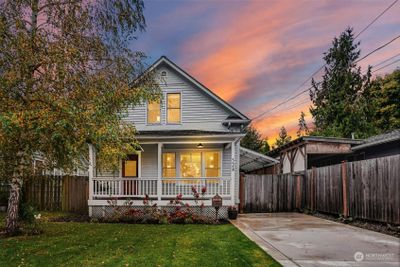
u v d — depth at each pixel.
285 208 15.56
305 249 6.50
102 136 7.75
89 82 8.20
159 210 12.36
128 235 8.52
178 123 15.73
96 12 8.64
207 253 6.26
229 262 5.54
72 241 7.61
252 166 22.48
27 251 6.52
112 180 13.05
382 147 15.84
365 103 30.45
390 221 8.49
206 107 15.73
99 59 8.53
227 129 15.52
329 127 31.23
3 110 7.36
